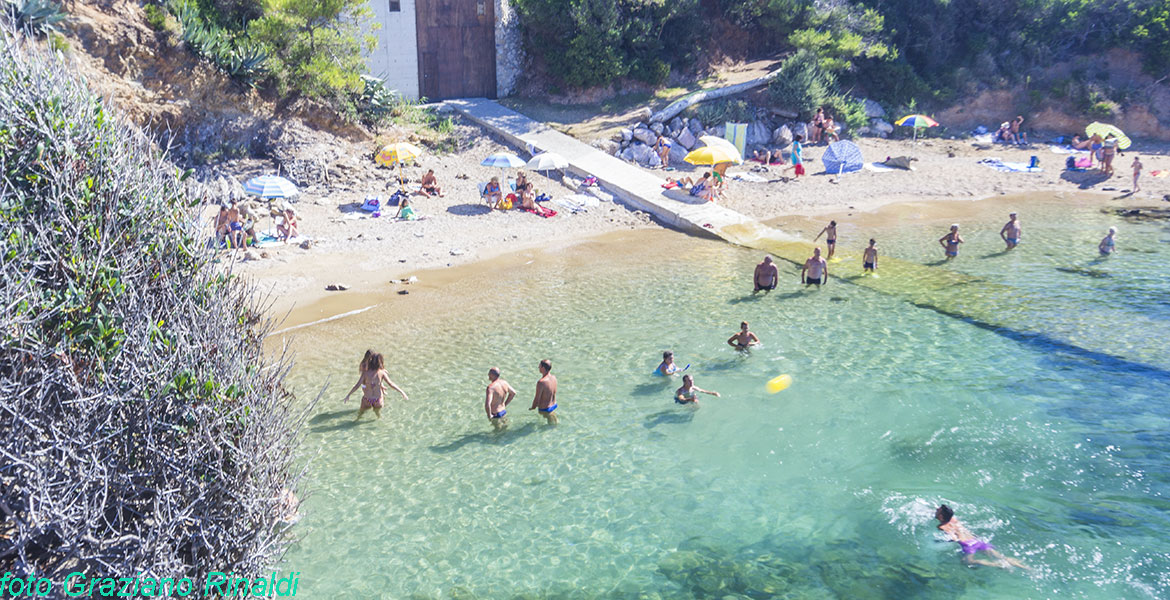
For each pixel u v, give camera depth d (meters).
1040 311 18.11
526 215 27.20
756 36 43.62
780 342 16.41
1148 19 40.94
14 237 6.72
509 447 12.35
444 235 24.78
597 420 13.20
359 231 24.62
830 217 28.22
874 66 41.12
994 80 41.88
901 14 42.81
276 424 8.41
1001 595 8.81
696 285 20.50
